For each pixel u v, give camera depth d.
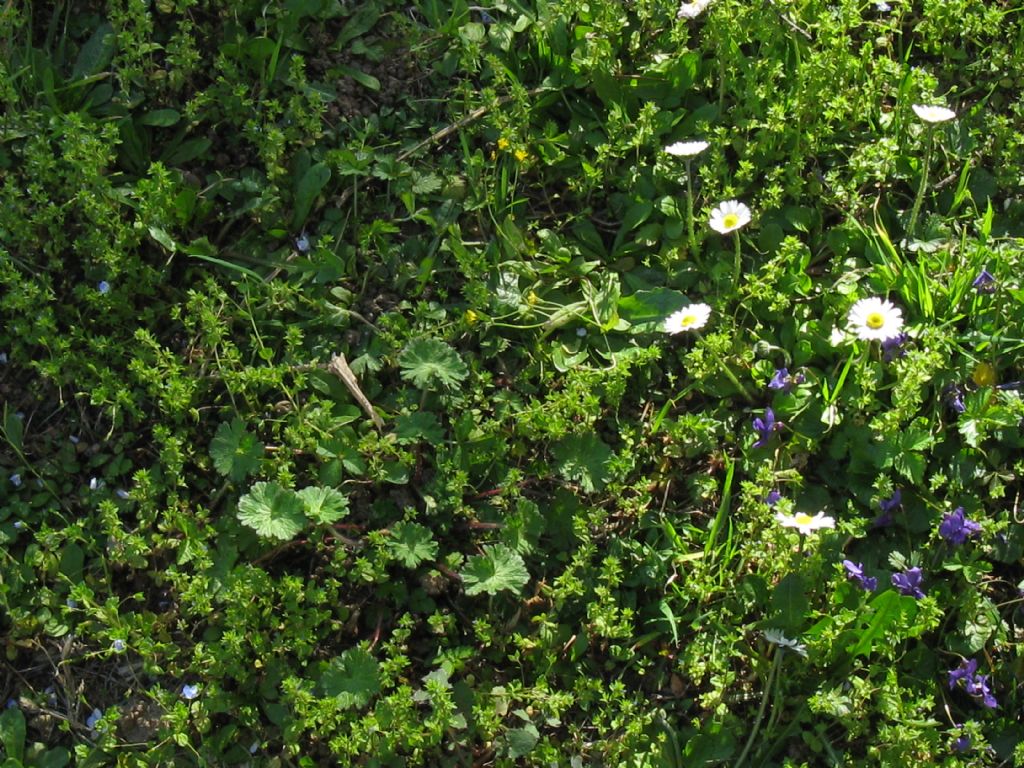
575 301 0.70
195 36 0.74
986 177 0.74
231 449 0.65
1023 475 0.66
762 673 0.62
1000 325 0.69
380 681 0.60
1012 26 0.78
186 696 0.61
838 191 0.72
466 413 0.66
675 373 0.70
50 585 0.64
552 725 0.62
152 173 0.69
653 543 0.66
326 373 0.67
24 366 0.68
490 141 0.74
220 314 0.68
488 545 0.64
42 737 0.62
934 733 0.61
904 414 0.65
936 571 0.65
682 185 0.73
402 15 0.76
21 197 0.70
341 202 0.71
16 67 0.72
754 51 0.76
